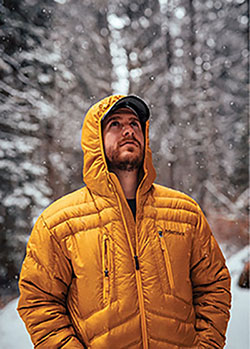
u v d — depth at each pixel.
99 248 1.52
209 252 1.72
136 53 19.45
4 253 7.44
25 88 8.30
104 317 1.42
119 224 1.58
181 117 17.91
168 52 19.64
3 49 7.71
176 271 1.57
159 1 20.80
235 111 17.78
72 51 15.26
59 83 11.60
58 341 1.42
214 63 18.30
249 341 4.10
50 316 1.47
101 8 19.70
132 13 20.56
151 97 18.27
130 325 1.43
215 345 1.58
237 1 18.50
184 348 1.50
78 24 16.97
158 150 17.86
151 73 18.78
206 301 1.67
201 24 19.45
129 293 1.46
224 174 17.36
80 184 16.52
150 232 1.60
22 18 8.31
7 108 7.80
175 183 17.88
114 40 19.42
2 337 5.10
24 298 1.51
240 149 16.50
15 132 8.16
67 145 15.26
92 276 1.48
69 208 1.62
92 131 1.75
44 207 7.95
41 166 8.48
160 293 1.50
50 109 8.70
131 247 1.54
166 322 1.47
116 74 18.69
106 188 1.64
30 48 8.44
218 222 15.49
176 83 18.48
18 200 7.58
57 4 11.28
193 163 17.86
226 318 1.66
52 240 1.55
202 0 19.59
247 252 7.35
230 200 16.72
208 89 17.89
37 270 1.53
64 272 1.55
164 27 19.97
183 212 1.72
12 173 7.73
